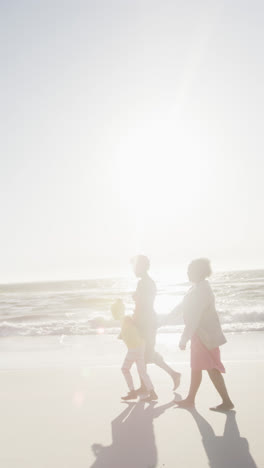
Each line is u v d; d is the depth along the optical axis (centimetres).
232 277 7919
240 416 437
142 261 550
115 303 557
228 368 695
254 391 539
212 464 324
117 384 618
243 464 321
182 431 400
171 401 509
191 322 454
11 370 757
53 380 660
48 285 9712
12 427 443
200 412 457
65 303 3916
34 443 393
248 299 3416
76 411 490
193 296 456
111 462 339
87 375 688
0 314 3134
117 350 1047
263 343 1050
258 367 692
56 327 1772
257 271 11306
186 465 325
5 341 1384
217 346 463
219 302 3234
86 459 349
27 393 586
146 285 546
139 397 541
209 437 381
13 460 354
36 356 997
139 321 537
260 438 372
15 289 8012
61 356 979
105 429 421
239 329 1405
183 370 702
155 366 744
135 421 439
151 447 366
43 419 466
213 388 564
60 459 352
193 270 464
